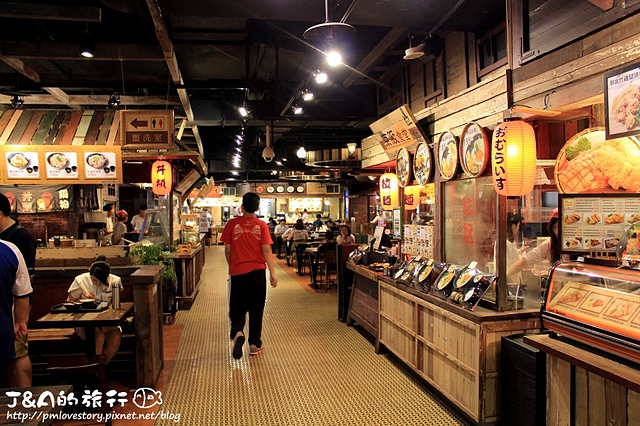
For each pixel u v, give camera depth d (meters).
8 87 7.62
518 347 2.96
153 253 5.98
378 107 9.18
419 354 4.06
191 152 6.43
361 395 3.88
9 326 2.81
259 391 3.99
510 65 4.36
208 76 8.72
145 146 6.01
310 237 13.98
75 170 5.72
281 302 8.04
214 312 7.31
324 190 26.36
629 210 2.92
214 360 4.84
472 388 3.23
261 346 5.08
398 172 5.71
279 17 5.28
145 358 4.02
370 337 5.72
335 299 8.32
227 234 4.95
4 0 5.54
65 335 4.08
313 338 5.68
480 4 4.77
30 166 5.62
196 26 6.30
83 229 8.05
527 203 4.29
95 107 10.06
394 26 5.54
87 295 3.92
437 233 4.54
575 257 3.46
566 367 2.59
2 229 3.51
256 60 7.92
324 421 3.40
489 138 3.55
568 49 3.61
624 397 2.24
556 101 3.74
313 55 7.67
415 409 3.60
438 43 5.79
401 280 4.42
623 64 3.09
